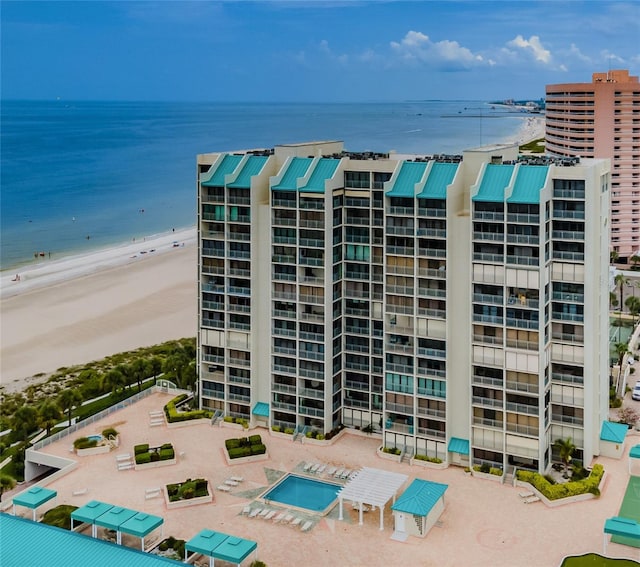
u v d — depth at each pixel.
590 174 97.31
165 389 136.62
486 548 86.88
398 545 87.88
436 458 107.44
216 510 96.06
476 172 104.88
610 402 130.12
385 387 110.25
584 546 86.81
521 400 102.00
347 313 115.88
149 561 79.69
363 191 111.19
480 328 102.81
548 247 100.50
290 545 88.00
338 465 107.81
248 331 119.06
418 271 105.38
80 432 119.69
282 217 113.50
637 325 173.00
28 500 92.69
